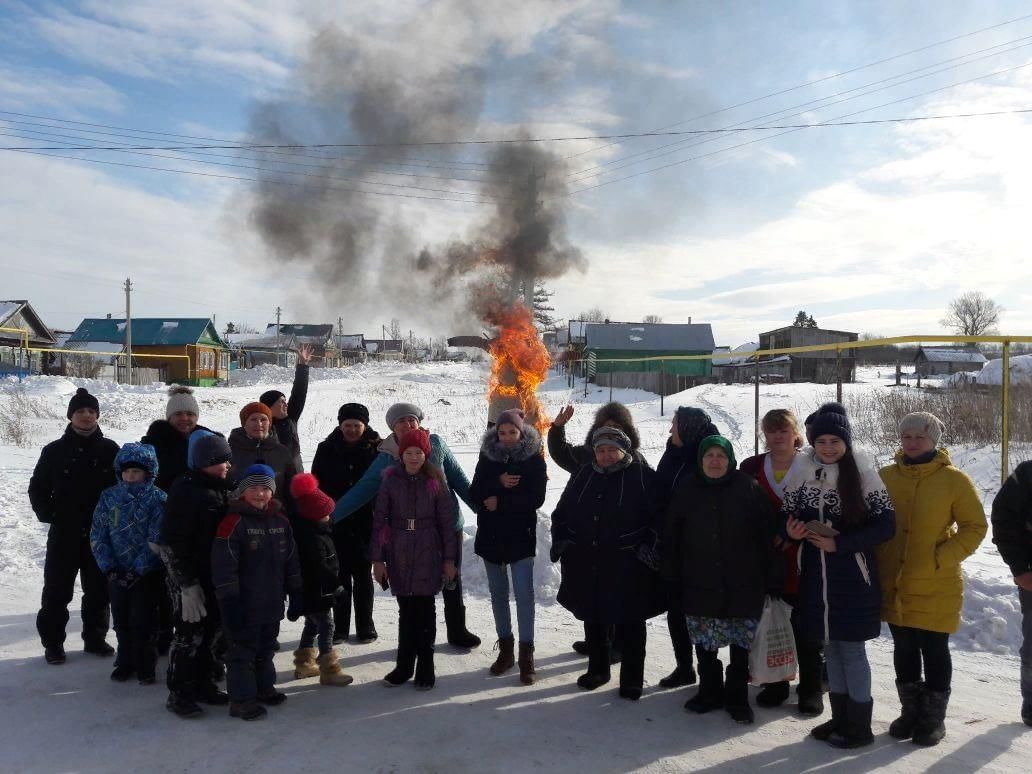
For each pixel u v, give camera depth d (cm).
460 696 475
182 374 5312
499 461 514
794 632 453
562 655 555
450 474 570
